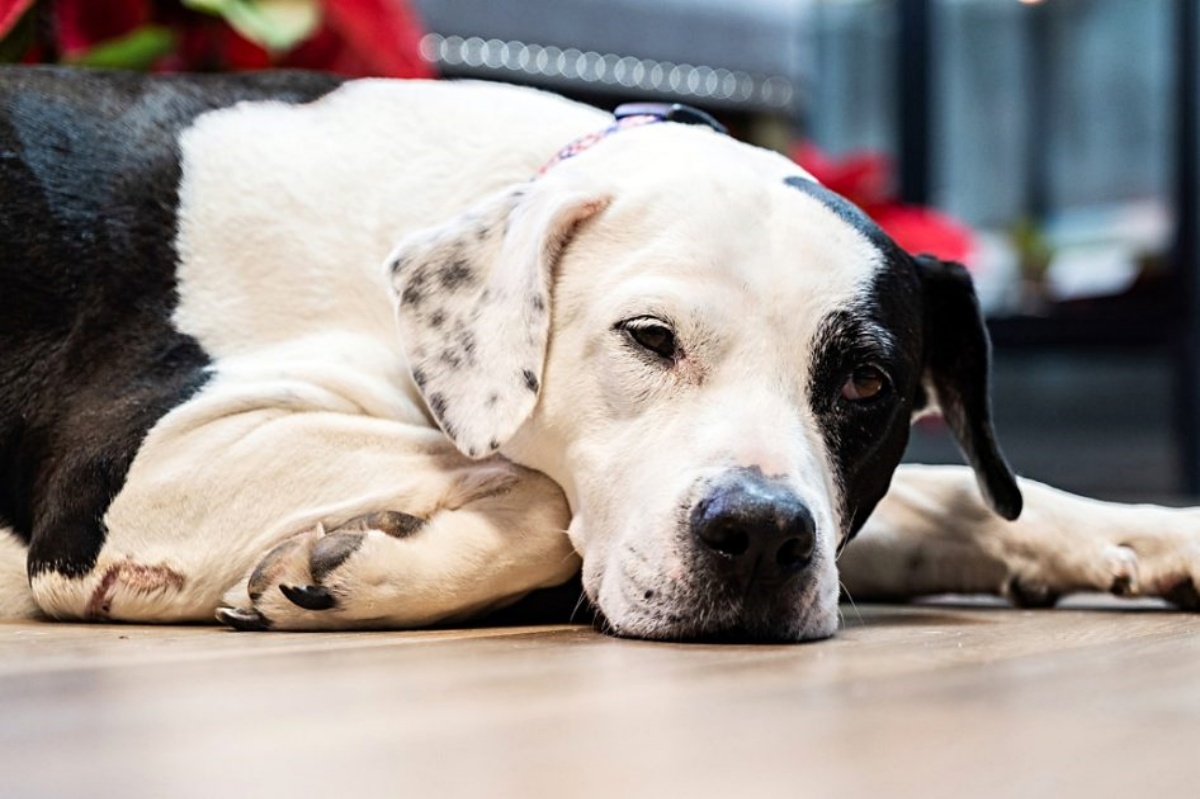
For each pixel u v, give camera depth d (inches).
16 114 84.1
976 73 235.0
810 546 66.9
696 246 73.0
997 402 250.7
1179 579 82.9
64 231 81.7
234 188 83.4
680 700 51.2
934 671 58.9
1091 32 230.2
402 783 38.5
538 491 74.4
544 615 76.0
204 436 75.4
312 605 69.4
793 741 44.4
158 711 48.0
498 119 88.1
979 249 207.2
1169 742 44.9
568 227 75.7
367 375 79.5
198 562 73.6
